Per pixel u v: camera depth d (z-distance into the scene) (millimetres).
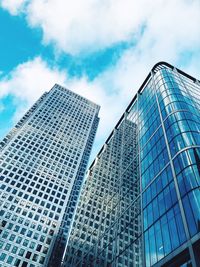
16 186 110188
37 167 124812
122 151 66812
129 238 38094
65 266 56812
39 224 101250
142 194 41250
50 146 142125
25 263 87688
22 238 93688
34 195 110812
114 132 90812
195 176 29625
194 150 33469
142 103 65250
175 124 40969
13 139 133375
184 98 48438
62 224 116688
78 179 143875
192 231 25281
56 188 119250
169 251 27328
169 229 29266
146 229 34406
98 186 73688
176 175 33219
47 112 167000
